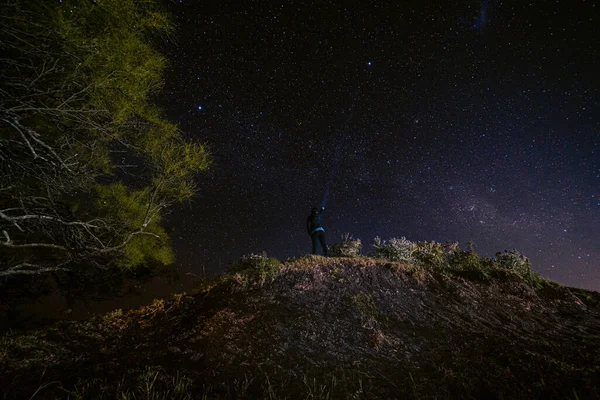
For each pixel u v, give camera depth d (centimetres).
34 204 441
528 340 440
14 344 399
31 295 732
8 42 310
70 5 346
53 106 378
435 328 468
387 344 414
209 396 288
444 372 343
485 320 514
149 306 580
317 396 297
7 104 338
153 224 604
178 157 516
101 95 395
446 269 735
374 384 322
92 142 452
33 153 342
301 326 443
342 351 390
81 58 352
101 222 525
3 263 507
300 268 631
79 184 452
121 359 360
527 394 295
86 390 290
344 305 518
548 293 672
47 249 628
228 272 663
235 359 356
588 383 295
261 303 502
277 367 346
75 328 476
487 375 333
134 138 505
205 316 473
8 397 279
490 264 771
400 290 595
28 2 314
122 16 379
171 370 328
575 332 490
